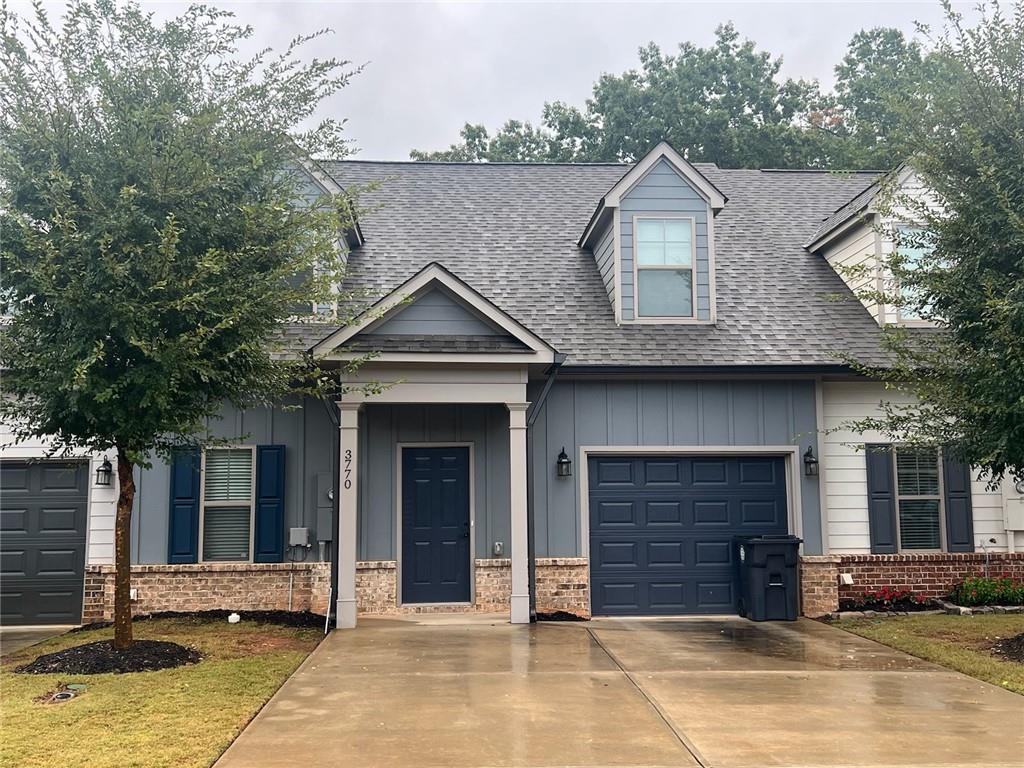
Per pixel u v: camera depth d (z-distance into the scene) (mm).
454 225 14727
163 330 7809
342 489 10500
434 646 9273
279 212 8539
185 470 11406
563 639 9742
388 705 6789
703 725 6230
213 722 6223
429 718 6414
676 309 12719
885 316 12570
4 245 7605
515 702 6891
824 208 16188
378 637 9789
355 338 10555
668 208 12859
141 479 11375
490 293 12945
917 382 9859
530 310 12648
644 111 31938
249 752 5594
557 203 15672
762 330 12531
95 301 7332
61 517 11383
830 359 11922
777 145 29766
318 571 11305
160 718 6336
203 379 7746
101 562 11266
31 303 7867
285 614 11039
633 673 7977
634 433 11984
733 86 33281
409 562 11719
